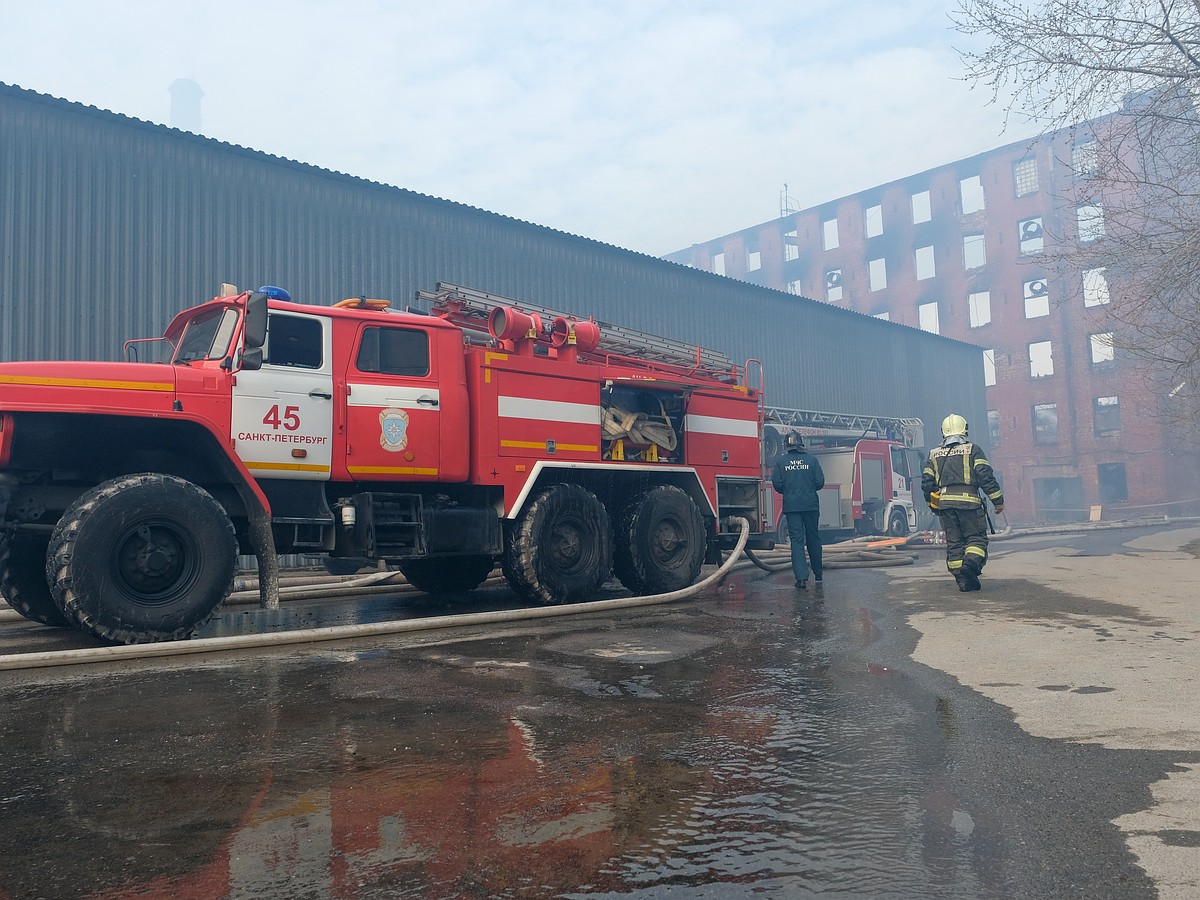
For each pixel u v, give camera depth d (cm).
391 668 444
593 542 746
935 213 4319
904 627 557
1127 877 181
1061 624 538
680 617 639
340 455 630
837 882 183
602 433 784
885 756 275
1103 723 307
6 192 1057
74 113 1121
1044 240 3909
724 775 258
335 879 188
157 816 229
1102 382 3691
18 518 529
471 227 1570
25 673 440
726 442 916
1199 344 1505
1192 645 455
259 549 577
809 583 897
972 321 4131
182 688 399
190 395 570
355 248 1396
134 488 509
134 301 1146
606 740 299
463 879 188
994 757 270
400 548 661
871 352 2688
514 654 484
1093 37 1241
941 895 175
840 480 1972
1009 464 3934
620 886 183
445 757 281
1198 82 1259
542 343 770
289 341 623
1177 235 1330
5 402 505
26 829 222
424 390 672
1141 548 1328
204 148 1241
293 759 281
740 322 2200
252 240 1275
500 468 702
